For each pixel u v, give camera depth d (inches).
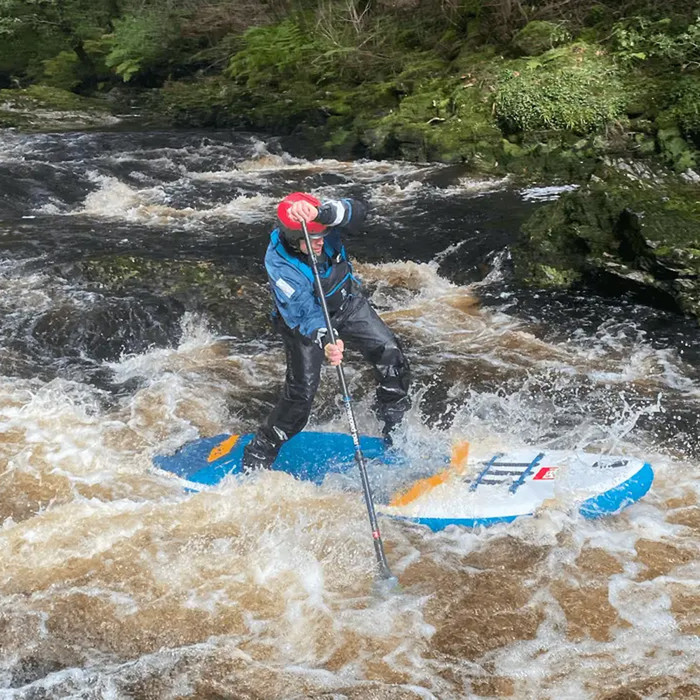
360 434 212.5
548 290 283.0
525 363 241.3
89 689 136.9
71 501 186.2
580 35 486.0
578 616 149.5
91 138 468.1
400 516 175.3
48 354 250.7
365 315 182.1
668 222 273.3
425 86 488.7
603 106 412.8
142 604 154.8
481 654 142.3
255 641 146.1
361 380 233.8
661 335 251.9
